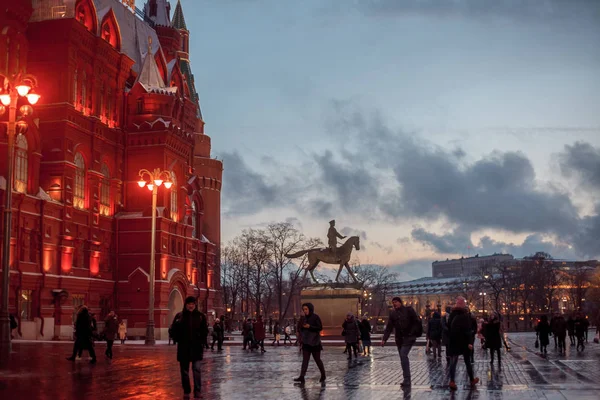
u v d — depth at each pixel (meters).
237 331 118.81
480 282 169.88
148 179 77.25
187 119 94.12
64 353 38.88
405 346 21.67
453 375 20.62
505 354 42.59
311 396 19.06
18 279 59.75
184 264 82.06
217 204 125.50
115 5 87.88
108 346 36.12
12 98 37.25
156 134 77.69
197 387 18.77
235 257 128.75
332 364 33.56
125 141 78.31
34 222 62.62
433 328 39.00
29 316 62.19
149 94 78.94
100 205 74.00
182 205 81.94
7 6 62.81
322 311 59.41
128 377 25.08
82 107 71.56
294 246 114.00
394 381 23.84
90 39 72.12
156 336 73.62
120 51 78.75
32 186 62.91
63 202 67.00
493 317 31.77
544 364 32.47
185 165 82.94
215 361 36.44
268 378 25.20
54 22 68.19
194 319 19.05
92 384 22.47
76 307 68.31
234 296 127.81
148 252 75.25
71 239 67.44
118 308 74.62
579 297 173.50
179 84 93.69
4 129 59.78
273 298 162.12
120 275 75.56
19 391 20.20
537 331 50.25
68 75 68.19
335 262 61.12
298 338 46.25
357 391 20.34
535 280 160.25
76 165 69.81
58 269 66.19
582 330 46.12
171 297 79.62
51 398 18.59
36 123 63.66
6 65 63.28
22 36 65.94
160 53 90.12
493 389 20.47
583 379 24.02
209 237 122.62
